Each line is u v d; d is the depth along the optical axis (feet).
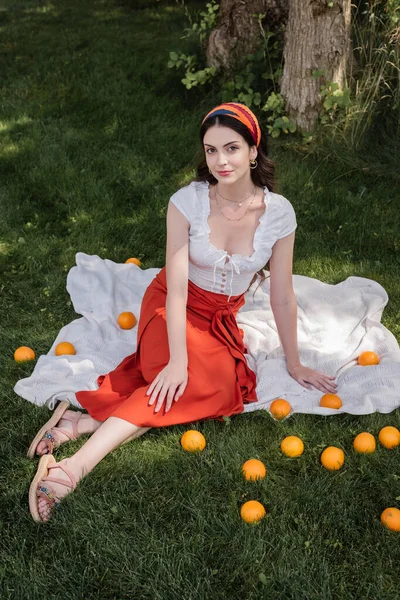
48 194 18.45
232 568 8.91
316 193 18.25
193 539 9.30
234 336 11.75
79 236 16.72
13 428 11.26
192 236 10.85
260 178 10.85
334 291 14.57
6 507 9.87
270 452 10.83
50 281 15.12
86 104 23.59
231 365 11.37
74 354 12.93
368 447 10.63
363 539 9.34
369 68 19.84
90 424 11.01
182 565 8.90
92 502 9.80
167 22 32.71
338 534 9.43
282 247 11.19
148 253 16.49
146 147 20.75
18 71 27.12
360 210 17.60
